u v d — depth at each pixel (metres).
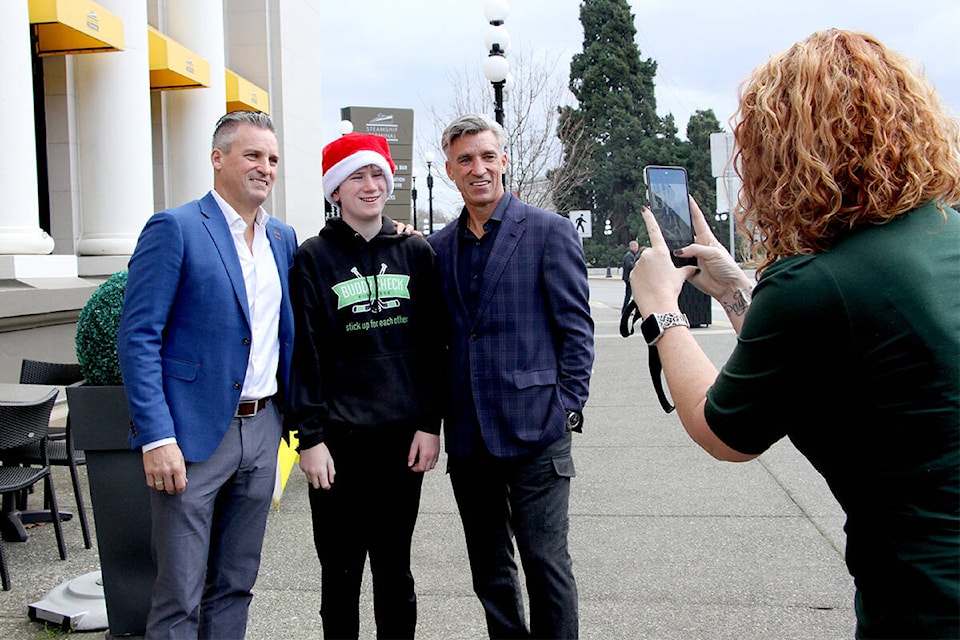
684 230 1.97
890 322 1.26
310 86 19.62
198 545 2.70
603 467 6.18
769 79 1.41
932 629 1.23
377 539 3.04
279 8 17.08
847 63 1.33
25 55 7.41
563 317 2.94
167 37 11.16
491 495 3.01
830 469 1.37
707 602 3.74
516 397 2.86
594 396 9.25
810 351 1.32
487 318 2.92
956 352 1.24
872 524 1.30
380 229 3.04
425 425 3.02
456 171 3.00
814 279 1.31
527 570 2.85
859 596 1.34
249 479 2.88
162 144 12.14
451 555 4.39
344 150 2.95
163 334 2.71
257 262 2.87
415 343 3.04
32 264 7.43
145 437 2.55
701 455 6.49
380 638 3.07
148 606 3.27
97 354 3.22
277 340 2.94
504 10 10.70
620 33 55.91
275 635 3.47
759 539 4.55
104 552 3.25
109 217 9.38
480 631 3.50
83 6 8.05
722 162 14.56
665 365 1.62
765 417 1.38
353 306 2.93
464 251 3.07
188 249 2.69
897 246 1.29
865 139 1.30
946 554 1.22
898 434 1.26
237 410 2.80
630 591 3.87
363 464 2.96
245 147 2.77
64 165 9.52
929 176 1.30
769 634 3.41
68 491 5.72
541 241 2.96
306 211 19.31
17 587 3.98
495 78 10.60
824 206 1.32
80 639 3.41
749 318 1.41
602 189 55.69
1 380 7.15
